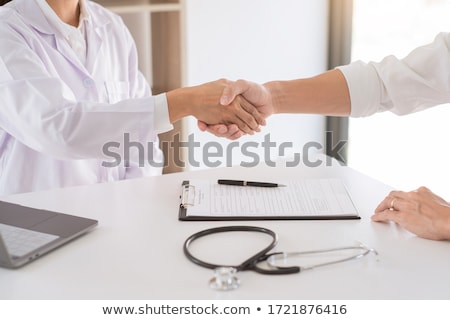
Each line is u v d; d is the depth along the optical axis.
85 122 1.29
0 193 1.59
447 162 2.26
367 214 1.09
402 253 0.92
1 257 0.87
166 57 2.24
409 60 1.32
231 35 2.59
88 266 0.89
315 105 1.37
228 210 1.09
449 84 1.28
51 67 1.53
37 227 0.99
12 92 1.33
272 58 2.70
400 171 2.49
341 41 2.74
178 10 2.12
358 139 2.72
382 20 2.51
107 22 1.75
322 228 1.02
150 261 0.90
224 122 1.37
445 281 0.83
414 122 2.39
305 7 2.69
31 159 1.58
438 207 0.99
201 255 0.92
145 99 1.32
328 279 0.84
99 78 1.68
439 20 2.22
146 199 1.18
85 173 1.63
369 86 1.34
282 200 1.14
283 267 0.86
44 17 1.56
